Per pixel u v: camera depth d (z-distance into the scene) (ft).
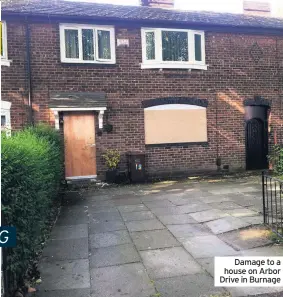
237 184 31.53
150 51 35.40
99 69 33.91
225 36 37.50
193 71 36.52
